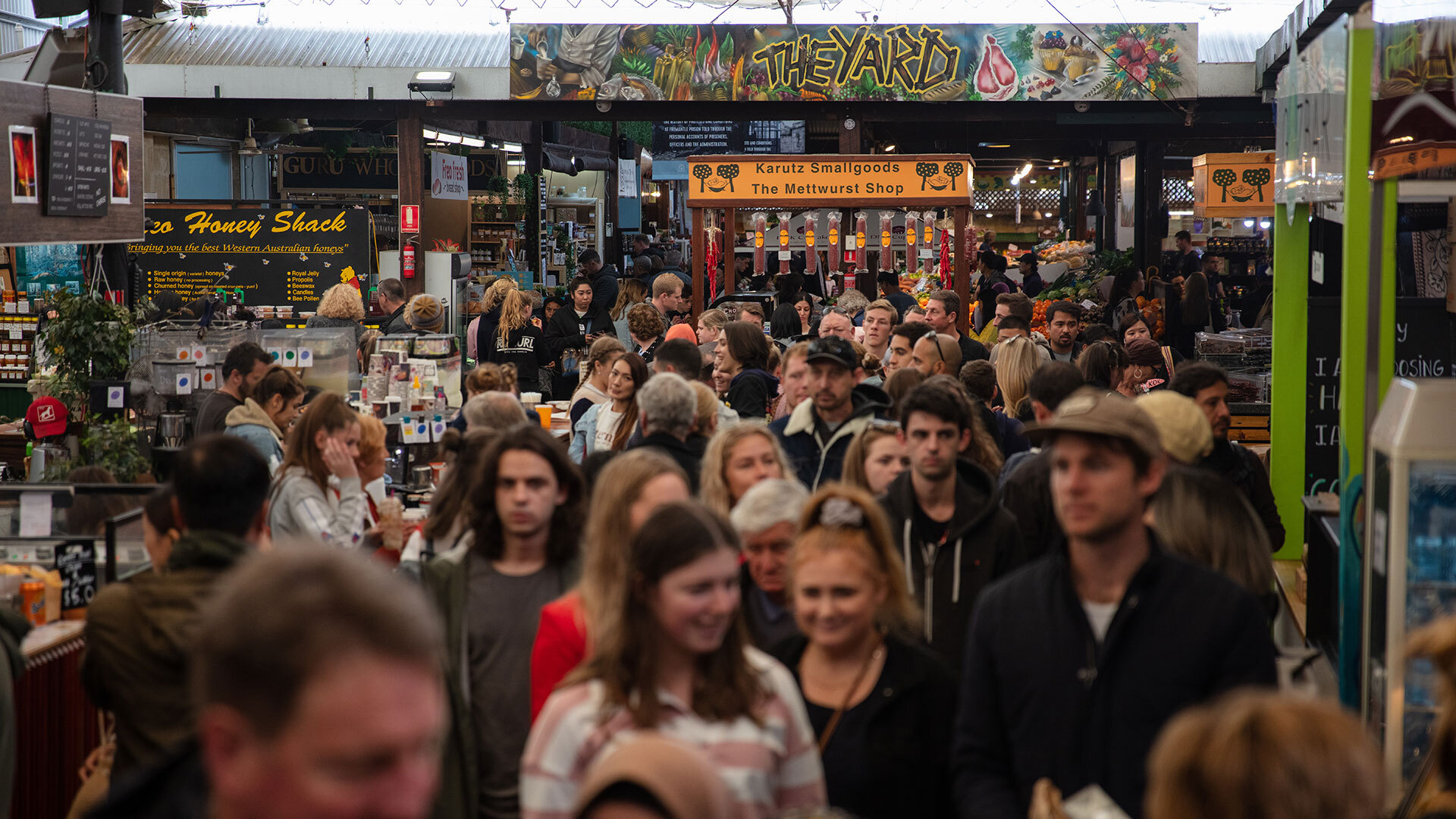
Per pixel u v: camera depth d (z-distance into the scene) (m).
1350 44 3.36
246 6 15.11
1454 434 2.66
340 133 20.02
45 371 10.53
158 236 14.65
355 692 1.04
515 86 14.30
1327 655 4.03
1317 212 5.54
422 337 8.34
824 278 15.43
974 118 14.48
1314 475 5.68
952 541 3.48
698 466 4.75
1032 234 30.31
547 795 2.21
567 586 3.31
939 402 3.46
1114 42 13.92
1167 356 9.20
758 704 2.29
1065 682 2.38
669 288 12.02
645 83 14.22
